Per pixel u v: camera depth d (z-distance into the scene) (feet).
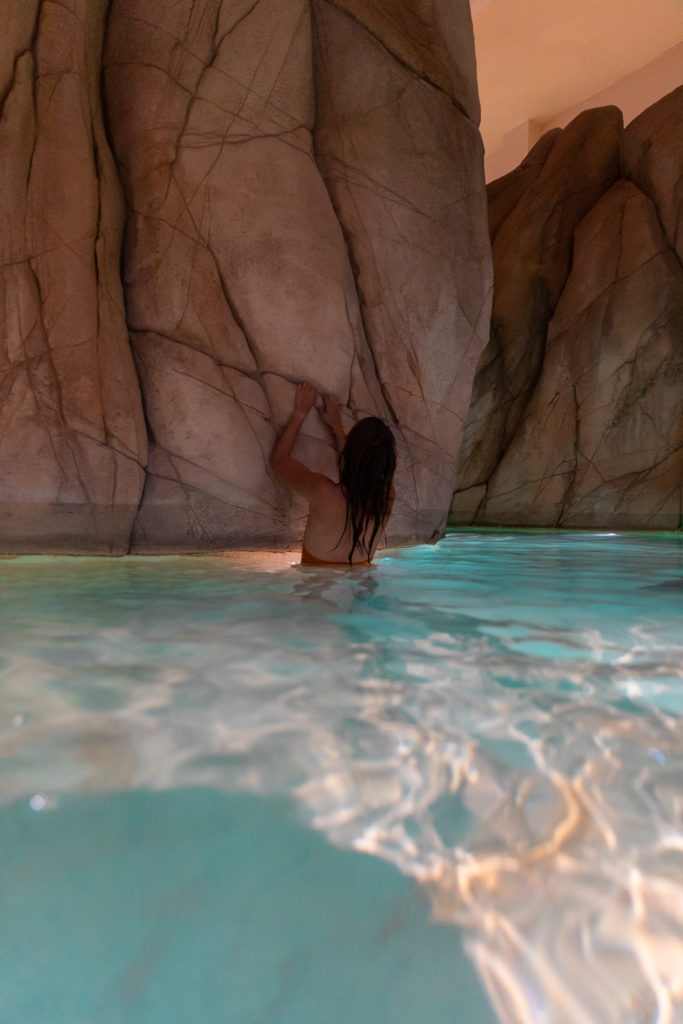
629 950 2.29
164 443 11.46
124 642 5.73
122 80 11.09
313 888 2.56
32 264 10.21
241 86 11.53
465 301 14.53
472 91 14.43
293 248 12.01
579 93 43.50
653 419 24.98
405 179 13.28
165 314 11.34
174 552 11.71
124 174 11.21
